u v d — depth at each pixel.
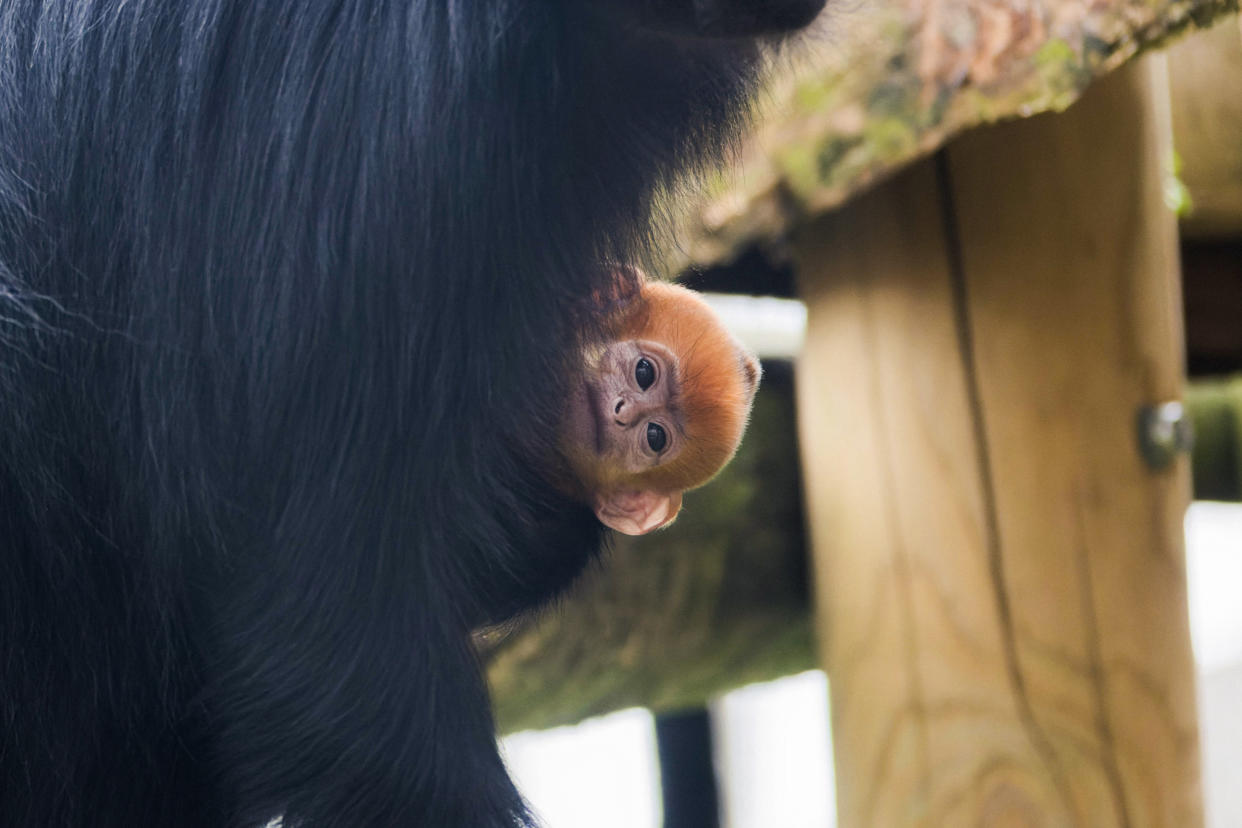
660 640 4.08
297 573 2.42
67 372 2.53
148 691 2.67
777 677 4.64
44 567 2.58
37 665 2.62
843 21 3.08
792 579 4.24
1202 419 6.46
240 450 2.45
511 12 2.39
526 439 2.80
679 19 2.53
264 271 2.38
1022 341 3.64
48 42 2.58
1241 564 13.99
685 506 4.08
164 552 2.56
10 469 2.54
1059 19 3.16
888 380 3.75
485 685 2.58
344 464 2.38
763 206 3.48
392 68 2.34
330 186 2.34
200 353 2.45
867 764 3.81
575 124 2.56
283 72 2.39
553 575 3.22
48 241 2.52
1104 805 3.59
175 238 2.44
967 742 3.66
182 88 2.45
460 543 2.54
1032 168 3.61
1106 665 3.61
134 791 2.71
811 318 3.93
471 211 2.36
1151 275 3.69
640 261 2.89
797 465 4.29
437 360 2.38
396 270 2.34
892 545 3.76
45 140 2.54
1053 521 3.63
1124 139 3.63
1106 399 3.64
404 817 2.44
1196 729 3.75
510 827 2.53
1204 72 4.86
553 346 2.59
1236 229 5.41
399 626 2.44
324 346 2.36
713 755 7.07
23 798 2.65
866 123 3.34
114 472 2.57
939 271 3.69
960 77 3.24
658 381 3.34
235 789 2.58
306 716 2.43
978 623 3.67
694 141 2.87
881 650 3.78
